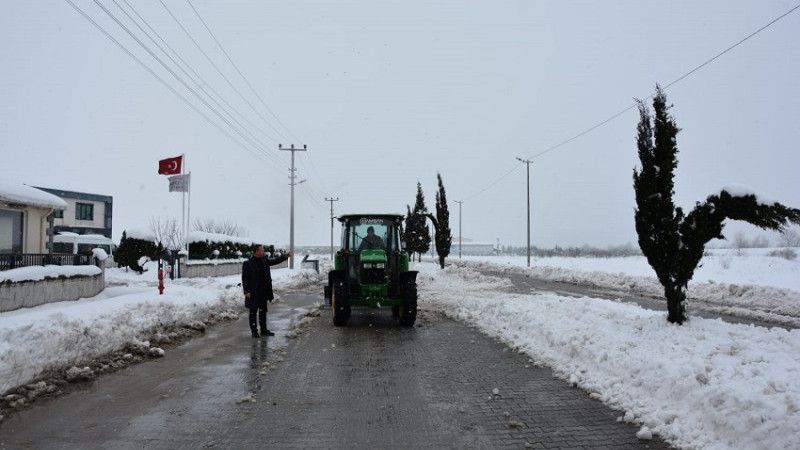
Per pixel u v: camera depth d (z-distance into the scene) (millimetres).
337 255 12570
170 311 10211
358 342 9180
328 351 8352
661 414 4691
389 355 8016
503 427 4730
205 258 26719
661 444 4289
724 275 24203
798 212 7215
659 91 8469
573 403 5457
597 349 6793
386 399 5625
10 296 10562
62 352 6504
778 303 13977
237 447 4254
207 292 14070
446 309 13609
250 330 10539
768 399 4109
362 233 12125
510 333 9391
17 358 5727
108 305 9227
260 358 7777
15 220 15219
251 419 4965
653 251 8070
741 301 15000
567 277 25359
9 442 4352
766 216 7355
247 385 6223
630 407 5113
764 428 3846
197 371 6945
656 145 8289
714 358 5508
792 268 26375
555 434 4539
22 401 5387
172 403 5484
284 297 18000
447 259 64375
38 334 6195
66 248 39500
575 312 9578
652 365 5602
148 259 25422
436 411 5207
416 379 6504
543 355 7551
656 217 8078
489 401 5547
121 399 5629
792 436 3646
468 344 8945
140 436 4500
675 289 7902
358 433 4582
